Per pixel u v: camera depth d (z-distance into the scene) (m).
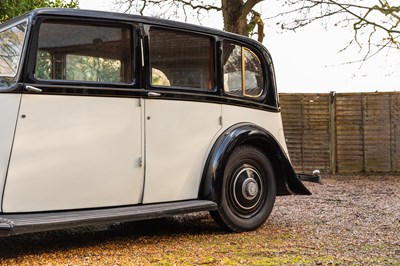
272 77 4.86
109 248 3.72
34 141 3.32
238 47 4.60
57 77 3.46
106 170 3.64
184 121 4.09
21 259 3.35
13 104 3.25
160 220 5.05
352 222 4.91
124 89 3.73
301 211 5.66
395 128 10.49
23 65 3.29
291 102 10.76
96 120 3.58
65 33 3.53
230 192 4.35
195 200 4.14
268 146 4.57
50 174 3.39
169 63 4.05
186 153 4.11
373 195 7.32
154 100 3.90
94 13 3.68
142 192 3.86
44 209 3.39
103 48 3.71
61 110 3.43
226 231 4.40
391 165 10.55
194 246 3.80
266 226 4.70
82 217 3.36
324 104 10.73
